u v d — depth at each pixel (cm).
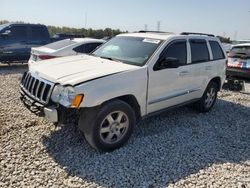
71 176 344
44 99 388
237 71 935
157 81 464
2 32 1145
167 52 489
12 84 820
